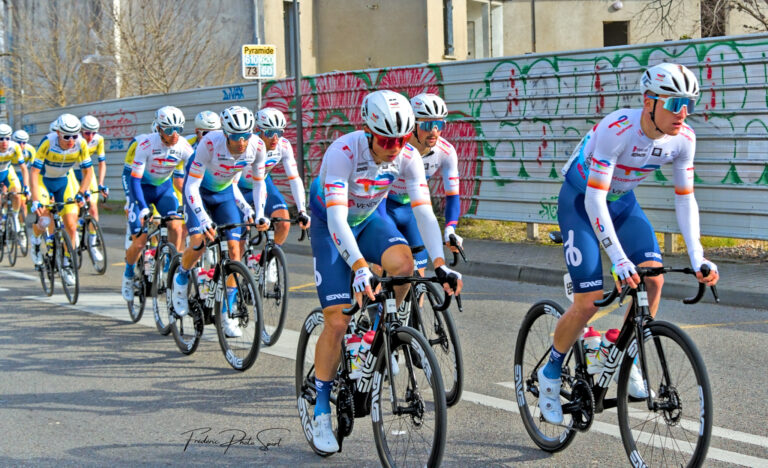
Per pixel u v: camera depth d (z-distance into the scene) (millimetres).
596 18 21359
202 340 6344
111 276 9633
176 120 6953
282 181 13867
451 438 4070
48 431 4324
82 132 8922
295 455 3930
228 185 6168
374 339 3553
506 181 10719
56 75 22531
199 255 5664
